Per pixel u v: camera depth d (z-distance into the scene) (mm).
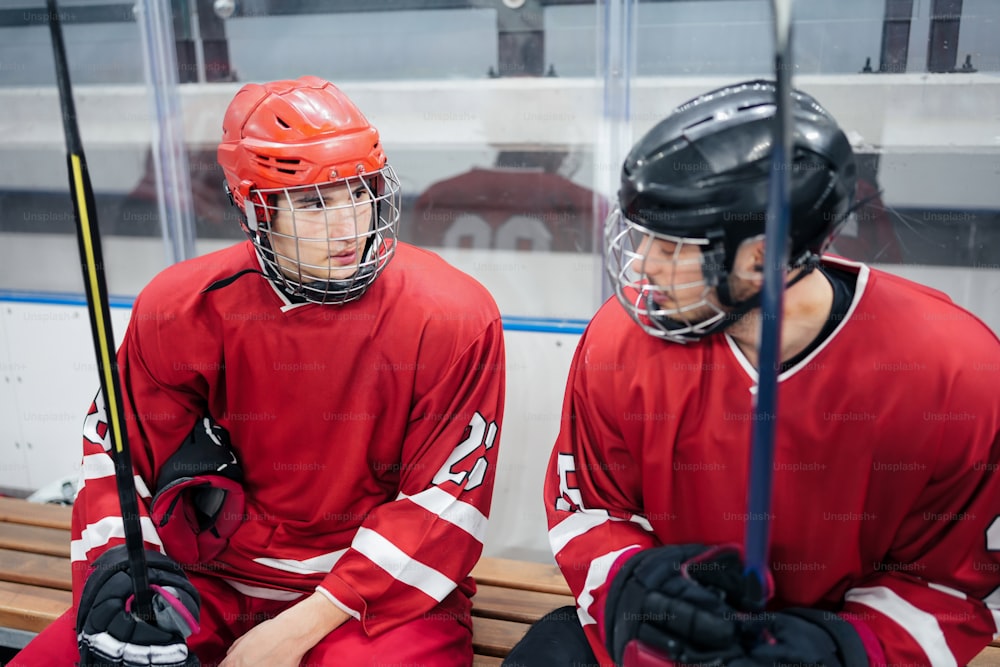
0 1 2066
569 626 1170
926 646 971
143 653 1077
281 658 1155
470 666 1291
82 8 2031
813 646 918
